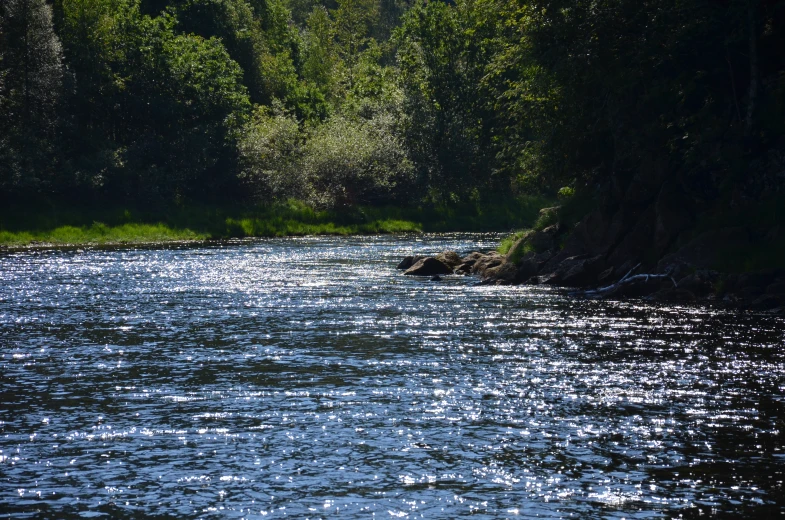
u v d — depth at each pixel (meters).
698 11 38.44
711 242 33.59
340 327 26.53
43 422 15.98
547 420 15.96
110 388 18.62
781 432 15.06
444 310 30.08
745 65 39.12
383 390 18.34
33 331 25.77
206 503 12.09
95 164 73.44
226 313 29.53
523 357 21.69
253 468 13.48
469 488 12.61
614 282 36.03
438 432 15.28
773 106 36.22
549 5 41.84
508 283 38.78
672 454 13.98
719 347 22.56
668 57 38.66
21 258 50.97
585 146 43.78
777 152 35.31
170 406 17.12
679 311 29.14
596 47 40.31
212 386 18.77
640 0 40.56
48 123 73.69
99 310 30.11
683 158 36.44
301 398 17.72
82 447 14.52
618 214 37.75
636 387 18.38
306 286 37.59
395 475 13.16
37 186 68.50
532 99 46.44
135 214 72.44
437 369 20.38
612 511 11.70
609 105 39.84
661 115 38.28
